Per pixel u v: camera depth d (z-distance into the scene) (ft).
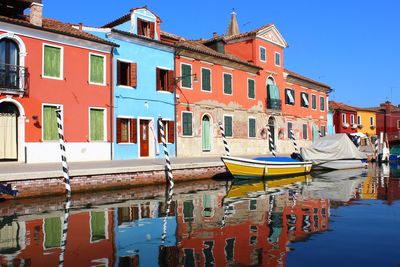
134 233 25.50
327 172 80.84
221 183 58.90
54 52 63.46
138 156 75.56
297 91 127.75
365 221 29.58
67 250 21.42
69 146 64.54
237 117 100.17
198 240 23.56
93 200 40.96
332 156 84.38
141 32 78.84
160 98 80.69
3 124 57.57
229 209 35.14
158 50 80.89
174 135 83.05
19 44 58.95
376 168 93.04
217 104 94.22
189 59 87.61
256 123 106.63
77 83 66.18
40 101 61.05
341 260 19.75
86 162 62.59
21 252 21.06
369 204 38.22
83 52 67.41
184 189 51.24
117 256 20.24
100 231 26.17
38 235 25.05
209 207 36.35
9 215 32.27
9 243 22.99
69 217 31.37
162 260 19.51
